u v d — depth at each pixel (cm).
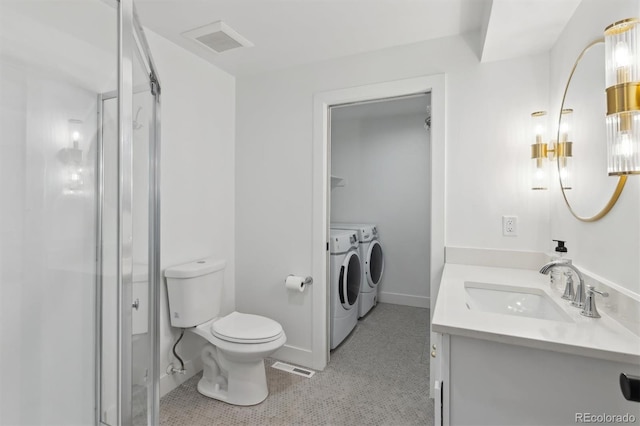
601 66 119
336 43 214
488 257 193
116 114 113
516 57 188
